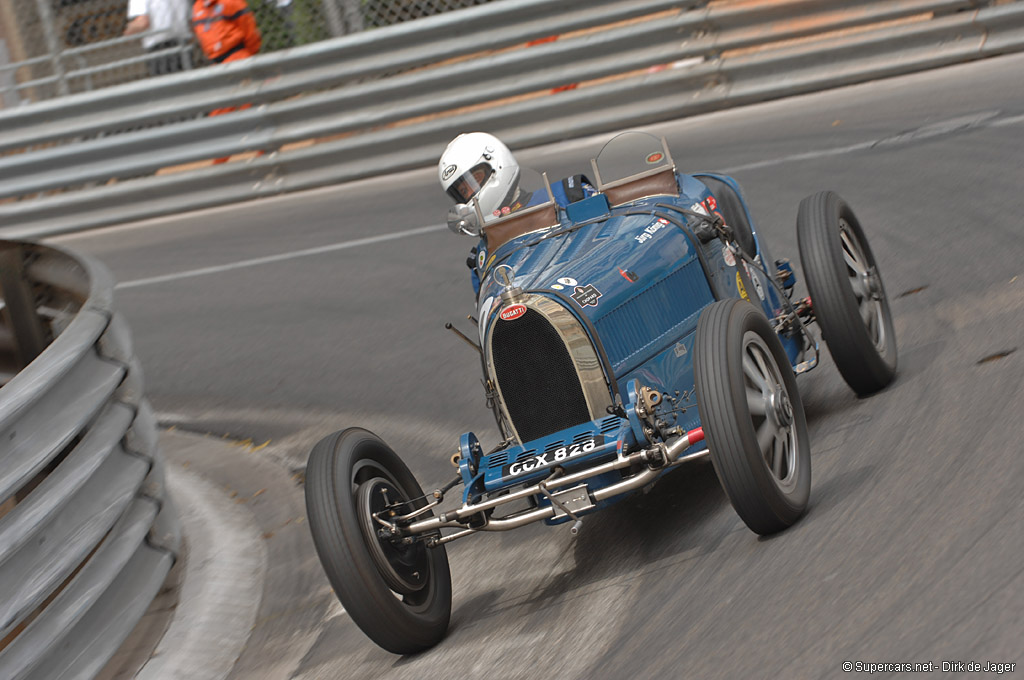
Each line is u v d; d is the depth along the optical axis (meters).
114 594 14.51
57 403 13.94
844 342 14.89
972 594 9.21
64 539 13.50
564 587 13.52
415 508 13.86
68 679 13.18
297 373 25.42
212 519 19.14
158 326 30.45
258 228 36.16
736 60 35.31
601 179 15.90
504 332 13.49
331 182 38.19
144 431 16.58
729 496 11.77
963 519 10.58
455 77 36.50
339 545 12.49
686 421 13.96
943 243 21.25
